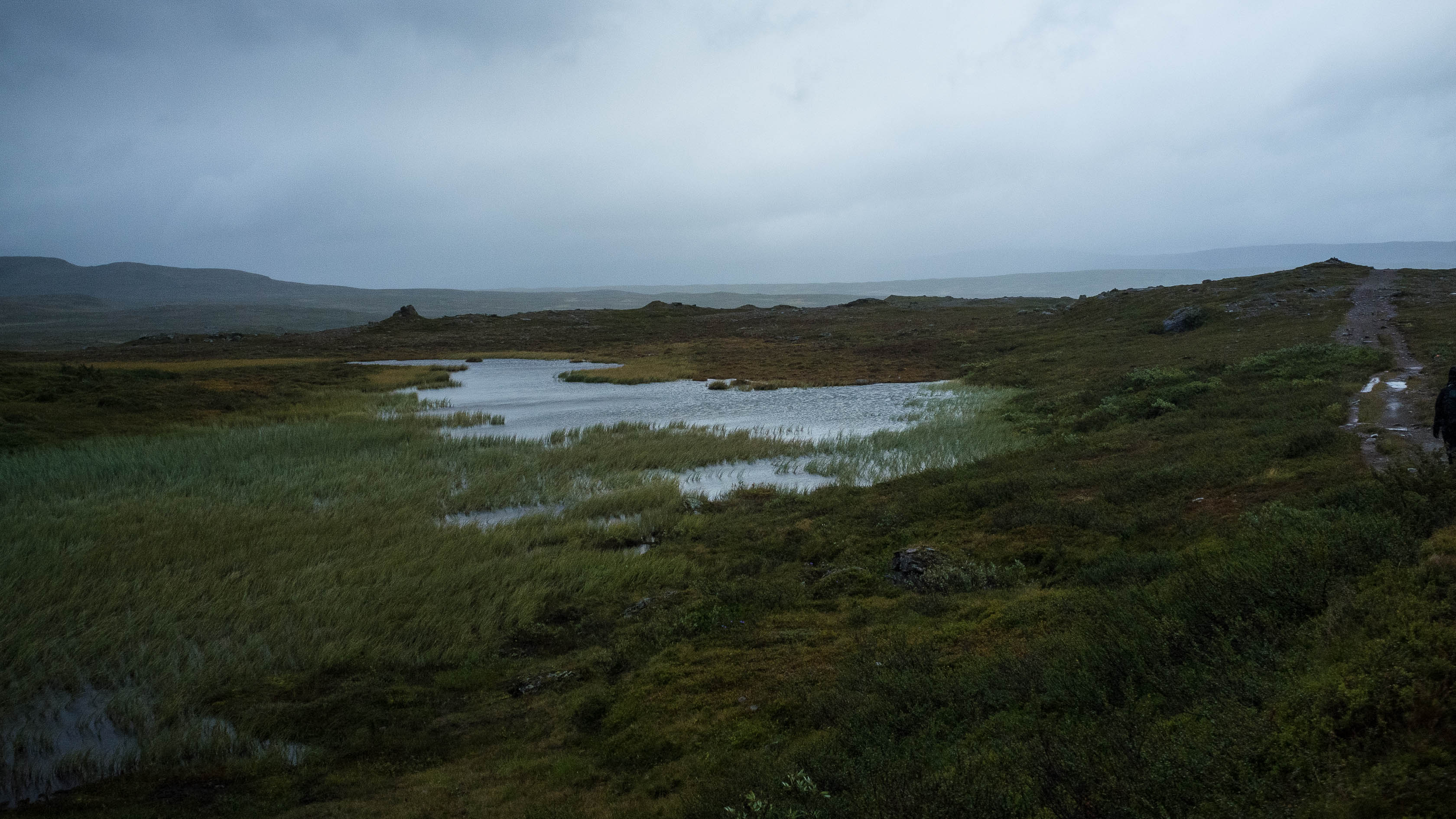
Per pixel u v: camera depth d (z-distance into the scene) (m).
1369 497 10.05
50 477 20.75
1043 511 14.95
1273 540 9.19
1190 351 37.72
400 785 8.03
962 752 6.10
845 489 20.42
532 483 21.95
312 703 10.01
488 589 13.71
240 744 9.04
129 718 9.43
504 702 10.06
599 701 9.49
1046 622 9.10
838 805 5.71
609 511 19.22
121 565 14.12
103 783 8.27
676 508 19.38
